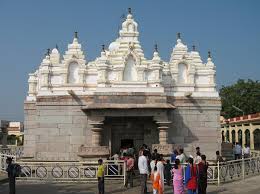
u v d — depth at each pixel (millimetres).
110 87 30609
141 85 31344
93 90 32219
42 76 32250
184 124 31734
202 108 32031
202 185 18000
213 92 32438
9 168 18312
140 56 33062
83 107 30625
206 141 31750
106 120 31438
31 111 34406
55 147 31188
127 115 29984
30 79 35469
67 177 24125
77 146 31156
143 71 31859
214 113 32094
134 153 28844
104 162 24125
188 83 32781
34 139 34000
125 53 32188
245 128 62125
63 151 31141
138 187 21984
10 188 18203
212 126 31938
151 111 30094
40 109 31562
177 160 16875
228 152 38344
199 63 33719
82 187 21750
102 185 18906
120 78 31781
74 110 31438
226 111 77812
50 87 32312
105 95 30344
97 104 29906
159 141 30531
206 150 31625
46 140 31266
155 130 31578
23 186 21969
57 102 31531
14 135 83625
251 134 59531
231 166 24672
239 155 30766
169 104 30453
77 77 32750
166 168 22922
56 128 31344
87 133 31234
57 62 34719
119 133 31828
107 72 31906
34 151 33531
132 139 31828
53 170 24922
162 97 30359
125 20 34906
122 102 30219
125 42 34281
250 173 25875
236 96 76750
